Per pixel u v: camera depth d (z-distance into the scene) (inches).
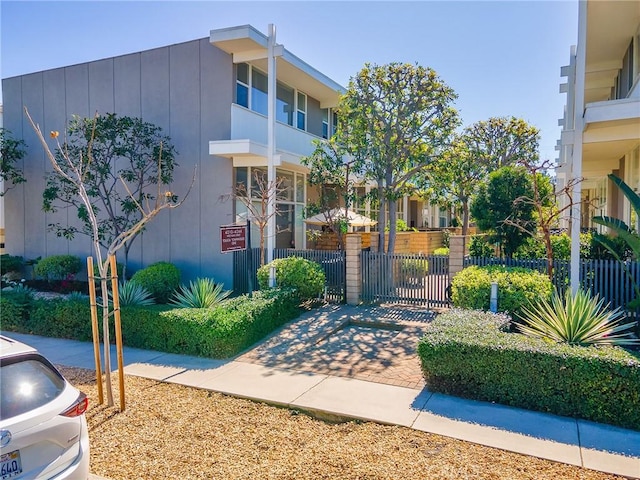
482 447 177.0
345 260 461.1
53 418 131.4
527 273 340.2
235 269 513.0
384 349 312.2
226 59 505.4
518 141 782.5
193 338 303.9
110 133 493.7
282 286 416.8
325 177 534.6
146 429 195.6
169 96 537.0
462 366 226.1
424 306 430.6
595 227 660.1
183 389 243.8
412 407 214.8
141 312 324.8
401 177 501.7
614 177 341.7
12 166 635.5
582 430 191.9
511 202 428.5
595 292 353.7
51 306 364.8
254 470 161.9
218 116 510.3
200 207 525.7
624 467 161.8
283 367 277.1
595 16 409.4
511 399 217.2
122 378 216.1
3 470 119.2
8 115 644.7
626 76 487.2
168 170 516.1
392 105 476.7
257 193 509.4
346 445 180.4
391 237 501.4
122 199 548.7
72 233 570.3
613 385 197.8
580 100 362.9
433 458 168.7
